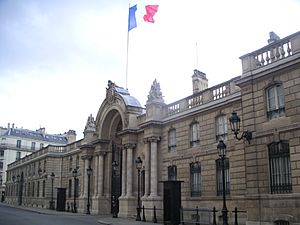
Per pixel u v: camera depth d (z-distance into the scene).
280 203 19.09
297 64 19.06
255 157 20.77
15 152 98.19
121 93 39.38
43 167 62.44
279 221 19.09
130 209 34.88
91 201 44.47
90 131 47.22
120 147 42.66
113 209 40.50
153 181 32.19
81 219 31.95
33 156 69.25
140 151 35.91
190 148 29.69
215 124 27.53
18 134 99.69
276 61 20.05
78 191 51.72
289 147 19.19
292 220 18.41
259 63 21.41
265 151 20.36
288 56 19.41
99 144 42.97
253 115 21.25
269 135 20.23
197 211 25.12
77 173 52.69
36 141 102.19
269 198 19.64
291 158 18.94
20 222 25.98
